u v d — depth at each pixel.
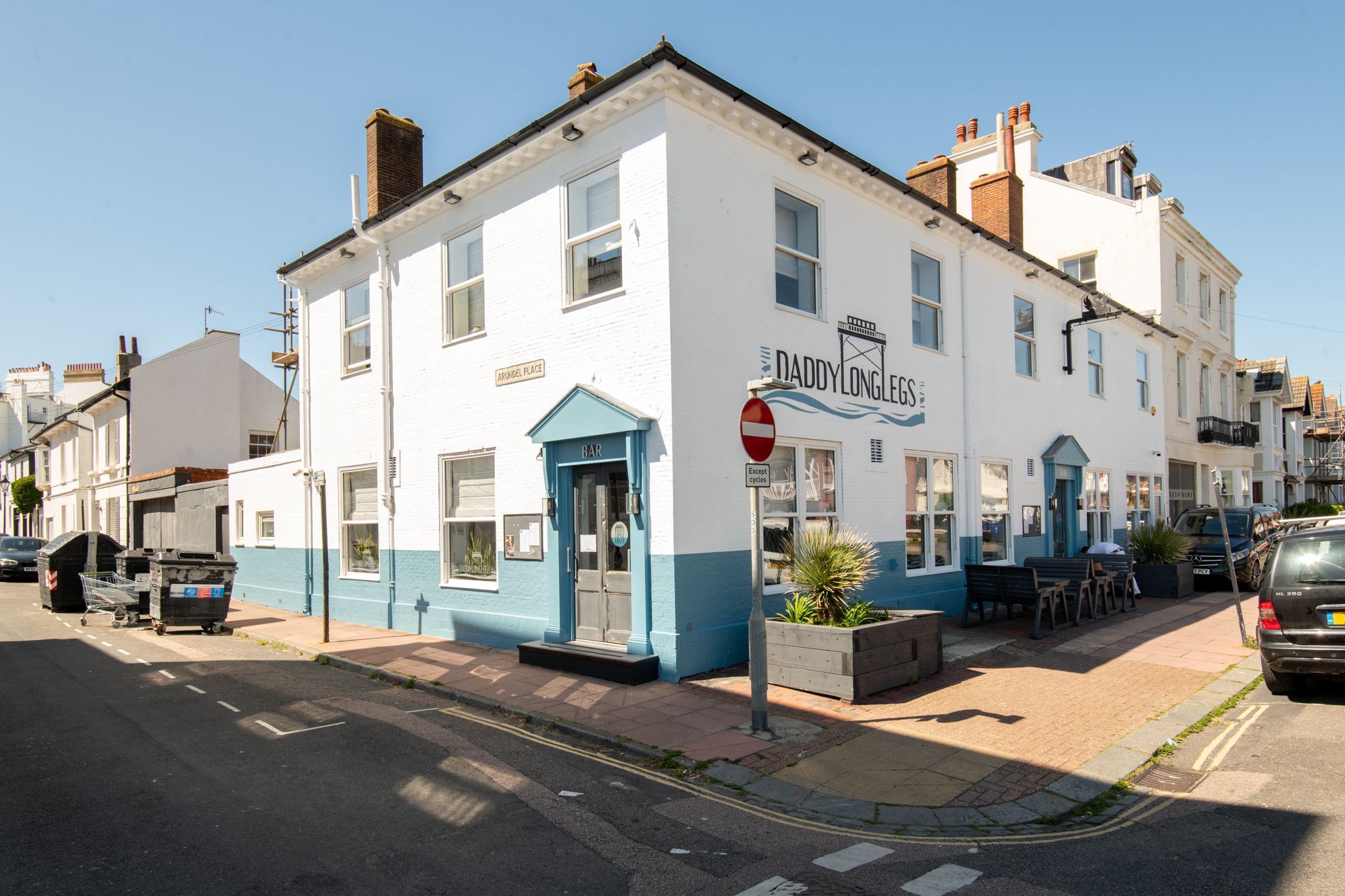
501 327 11.47
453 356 12.32
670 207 9.22
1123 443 20.28
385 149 14.77
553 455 10.47
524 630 10.95
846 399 11.57
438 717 8.14
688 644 9.10
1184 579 16.30
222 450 28.42
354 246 14.12
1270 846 4.96
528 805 5.73
